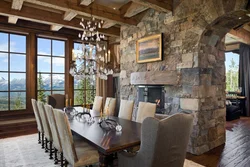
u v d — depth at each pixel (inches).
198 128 130.7
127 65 200.5
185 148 74.5
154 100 165.8
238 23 130.5
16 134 175.3
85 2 139.1
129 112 132.9
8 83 193.2
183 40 141.9
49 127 116.3
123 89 205.5
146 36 175.8
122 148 73.7
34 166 110.0
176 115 66.4
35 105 135.6
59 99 187.3
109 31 216.2
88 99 245.1
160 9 145.6
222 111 153.6
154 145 62.2
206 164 113.9
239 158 123.0
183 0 142.6
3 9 146.6
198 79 131.2
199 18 131.1
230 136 173.0
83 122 113.7
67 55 228.7
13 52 195.9
